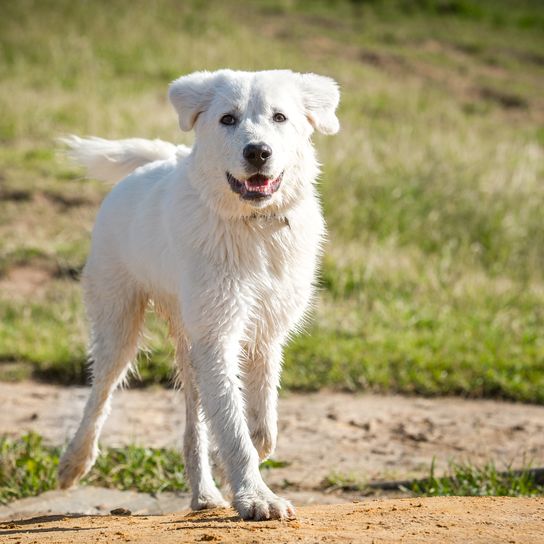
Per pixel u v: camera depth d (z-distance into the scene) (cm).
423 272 1695
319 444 1063
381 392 1277
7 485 919
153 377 1302
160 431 1101
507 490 876
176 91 766
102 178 934
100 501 884
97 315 883
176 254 755
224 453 684
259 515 631
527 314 1558
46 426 1114
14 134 2247
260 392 788
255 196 707
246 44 3328
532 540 549
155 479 938
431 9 4262
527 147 2430
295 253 759
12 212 1864
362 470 975
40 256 1705
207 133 739
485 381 1280
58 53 2947
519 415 1186
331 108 783
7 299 1566
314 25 3847
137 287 861
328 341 1403
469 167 2119
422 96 3073
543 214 1936
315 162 780
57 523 721
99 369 877
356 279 1641
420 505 670
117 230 855
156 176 852
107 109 2419
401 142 2305
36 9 3372
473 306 1583
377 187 1995
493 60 3697
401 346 1384
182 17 3584
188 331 740
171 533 599
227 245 732
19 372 1313
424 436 1091
